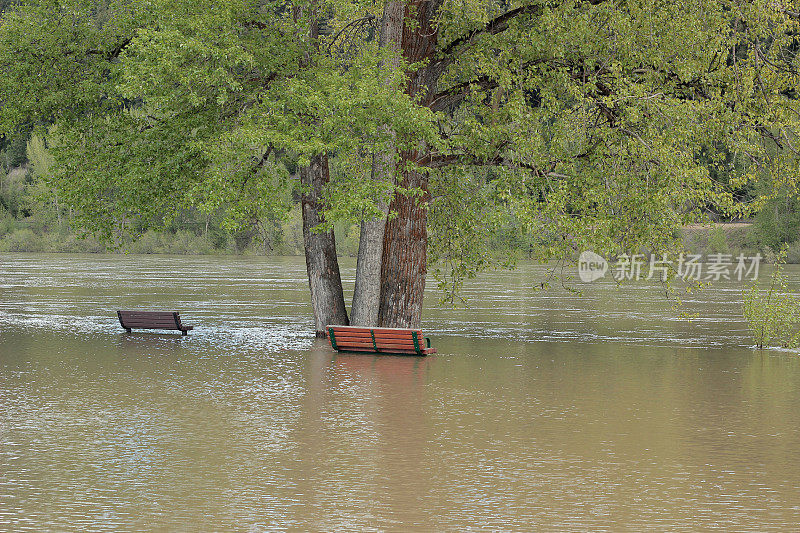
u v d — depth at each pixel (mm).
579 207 35594
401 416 25000
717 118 34469
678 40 34312
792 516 15820
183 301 66562
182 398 27750
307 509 16125
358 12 42250
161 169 37719
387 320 41344
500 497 16938
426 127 34469
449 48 39188
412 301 41406
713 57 35281
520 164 36562
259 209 36719
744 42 36062
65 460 19719
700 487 17734
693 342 44375
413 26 37531
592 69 35750
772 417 25156
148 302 65625
